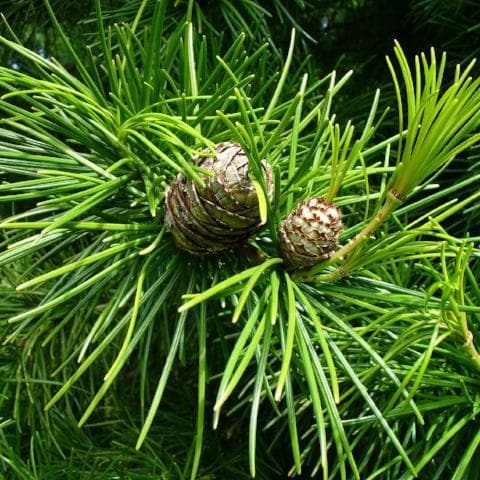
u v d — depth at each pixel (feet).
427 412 1.36
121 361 1.00
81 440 1.98
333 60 2.96
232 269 1.20
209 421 2.20
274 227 1.16
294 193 1.27
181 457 2.06
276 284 1.08
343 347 1.25
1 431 1.69
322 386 1.07
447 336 1.26
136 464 1.95
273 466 2.18
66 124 1.19
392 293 1.24
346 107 2.52
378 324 1.31
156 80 1.26
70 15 2.70
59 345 2.10
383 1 2.95
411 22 2.84
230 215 1.11
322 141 1.30
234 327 1.88
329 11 3.02
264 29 2.08
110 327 2.12
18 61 2.83
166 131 1.06
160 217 1.20
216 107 1.20
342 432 1.04
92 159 1.27
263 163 1.13
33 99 1.17
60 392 1.00
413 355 1.38
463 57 2.45
